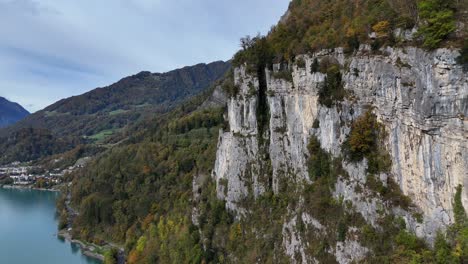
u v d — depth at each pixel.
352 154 56.84
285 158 78.31
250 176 87.06
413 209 48.25
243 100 89.19
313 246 60.44
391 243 48.59
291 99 75.75
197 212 100.75
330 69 62.50
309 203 64.69
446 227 44.19
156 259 105.31
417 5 48.69
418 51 46.84
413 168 48.56
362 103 56.50
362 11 64.12
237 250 82.12
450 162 43.66
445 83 43.31
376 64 53.75
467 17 43.72
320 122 65.50
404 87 49.00
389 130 52.53
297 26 81.94
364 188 54.19
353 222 54.34
